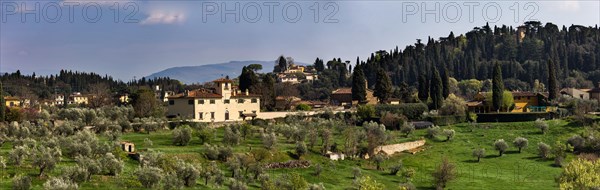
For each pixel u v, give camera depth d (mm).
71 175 71188
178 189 75312
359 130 140625
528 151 131500
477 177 107000
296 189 82062
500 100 188875
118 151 91188
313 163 108125
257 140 126750
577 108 172375
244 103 169625
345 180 99500
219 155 101312
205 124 146875
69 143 94062
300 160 107375
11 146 100688
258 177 90750
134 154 93688
